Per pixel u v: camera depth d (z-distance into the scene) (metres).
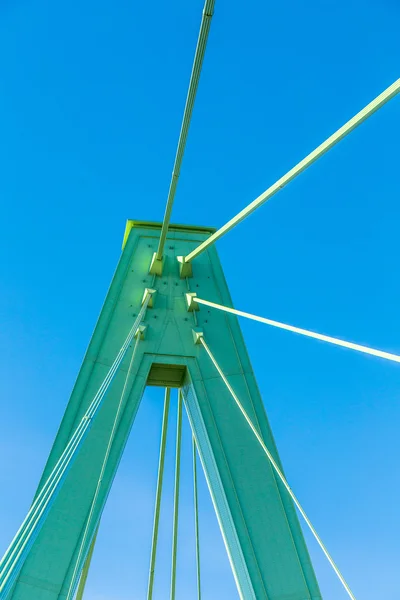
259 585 10.27
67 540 10.24
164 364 13.94
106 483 11.23
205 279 16.30
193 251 15.90
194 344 14.44
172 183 13.25
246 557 10.66
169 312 15.12
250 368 14.09
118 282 15.77
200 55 9.34
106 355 13.79
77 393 12.84
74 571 9.79
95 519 10.58
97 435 12.08
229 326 15.06
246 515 11.28
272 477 11.91
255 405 13.28
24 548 7.14
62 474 8.60
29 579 9.59
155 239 17.50
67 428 12.13
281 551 10.77
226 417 12.98
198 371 13.85
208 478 12.68
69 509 10.71
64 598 9.45
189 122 11.02
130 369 13.42
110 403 12.76
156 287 15.79
